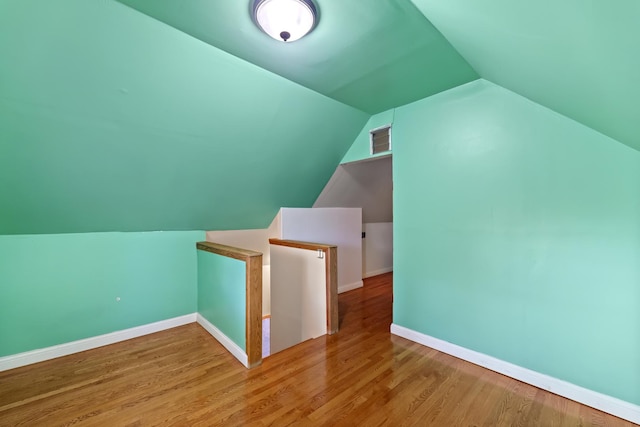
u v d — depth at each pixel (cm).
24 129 170
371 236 522
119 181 226
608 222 165
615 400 164
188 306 316
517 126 196
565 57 109
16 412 169
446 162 235
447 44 168
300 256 321
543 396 182
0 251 220
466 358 225
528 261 194
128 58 163
